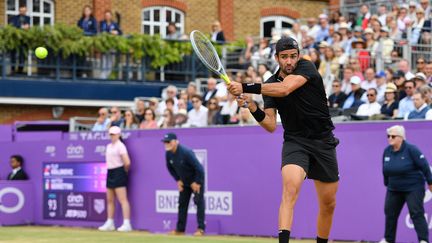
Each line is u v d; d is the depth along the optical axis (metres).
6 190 24.72
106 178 23.06
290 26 37.97
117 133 22.59
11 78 30.27
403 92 21.47
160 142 22.22
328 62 25.25
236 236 20.38
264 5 37.47
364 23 29.25
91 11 32.09
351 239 18.80
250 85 10.75
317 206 19.23
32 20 33.34
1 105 30.66
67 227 24.02
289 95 11.04
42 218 24.98
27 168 25.42
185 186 20.72
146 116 24.20
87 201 23.77
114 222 23.06
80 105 31.34
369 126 18.52
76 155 24.08
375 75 23.41
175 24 35.66
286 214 10.78
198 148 21.36
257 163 20.28
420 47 26.72
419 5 28.91
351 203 18.80
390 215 17.08
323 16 29.12
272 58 27.77
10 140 26.55
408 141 17.95
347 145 18.81
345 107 22.52
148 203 22.52
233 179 20.67
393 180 16.89
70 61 31.11
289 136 11.27
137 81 32.09
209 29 36.62
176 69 32.62
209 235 20.56
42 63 30.66
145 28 35.47
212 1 36.69
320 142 11.22
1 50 29.97
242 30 37.09
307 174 11.48
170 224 22.00
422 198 16.77
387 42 25.95
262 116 11.27
